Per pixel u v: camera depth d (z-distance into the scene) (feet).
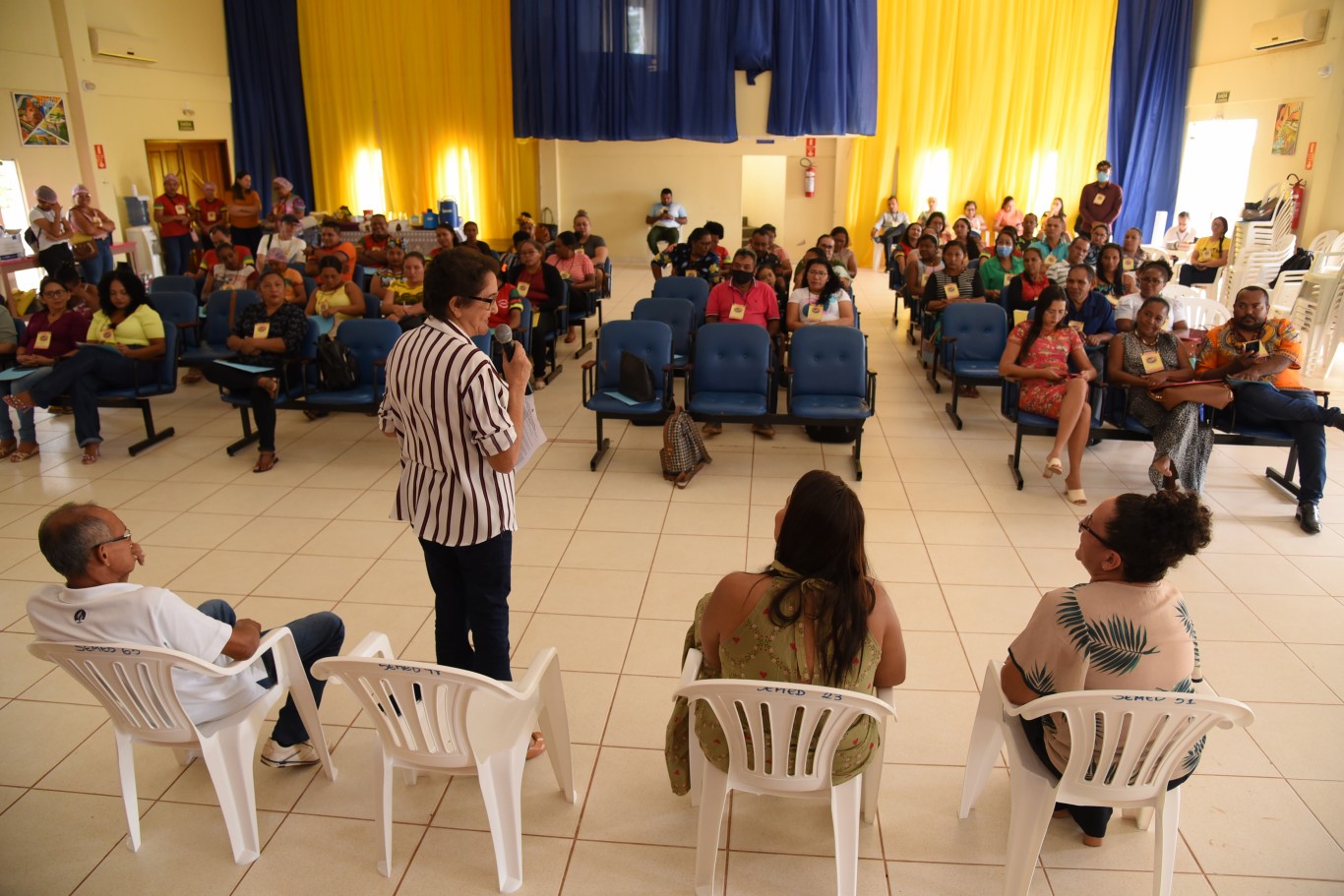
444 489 8.10
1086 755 6.74
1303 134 29.96
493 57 40.63
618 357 17.79
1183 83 37.81
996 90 39.50
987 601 12.34
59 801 8.70
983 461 17.74
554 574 13.12
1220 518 14.98
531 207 42.88
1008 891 7.32
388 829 7.68
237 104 41.39
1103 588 6.89
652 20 36.55
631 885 7.73
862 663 6.66
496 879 7.79
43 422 20.29
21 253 29.30
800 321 20.47
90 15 33.27
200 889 7.70
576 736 9.58
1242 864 7.86
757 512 15.33
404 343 7.89
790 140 42.75
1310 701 10.11
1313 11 28.91
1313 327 23.91
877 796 8.36
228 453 18.16
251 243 38.01
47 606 7.40
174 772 9.08
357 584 12.88
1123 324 20.08
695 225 43.62
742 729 6.81
